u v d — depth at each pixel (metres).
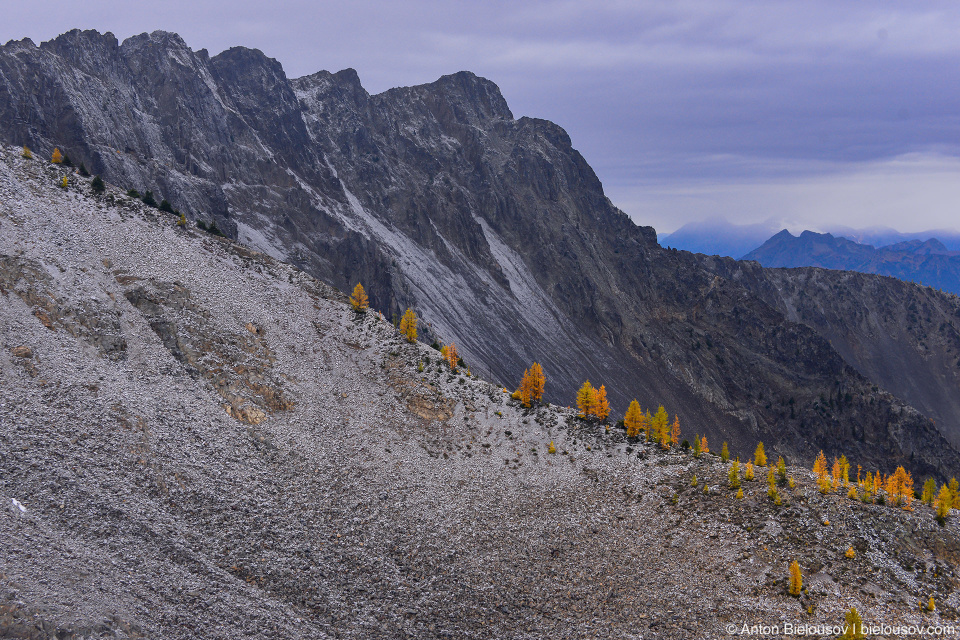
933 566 103.25
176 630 75.75
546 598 97.88
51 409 98.25
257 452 111.50
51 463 90.62
